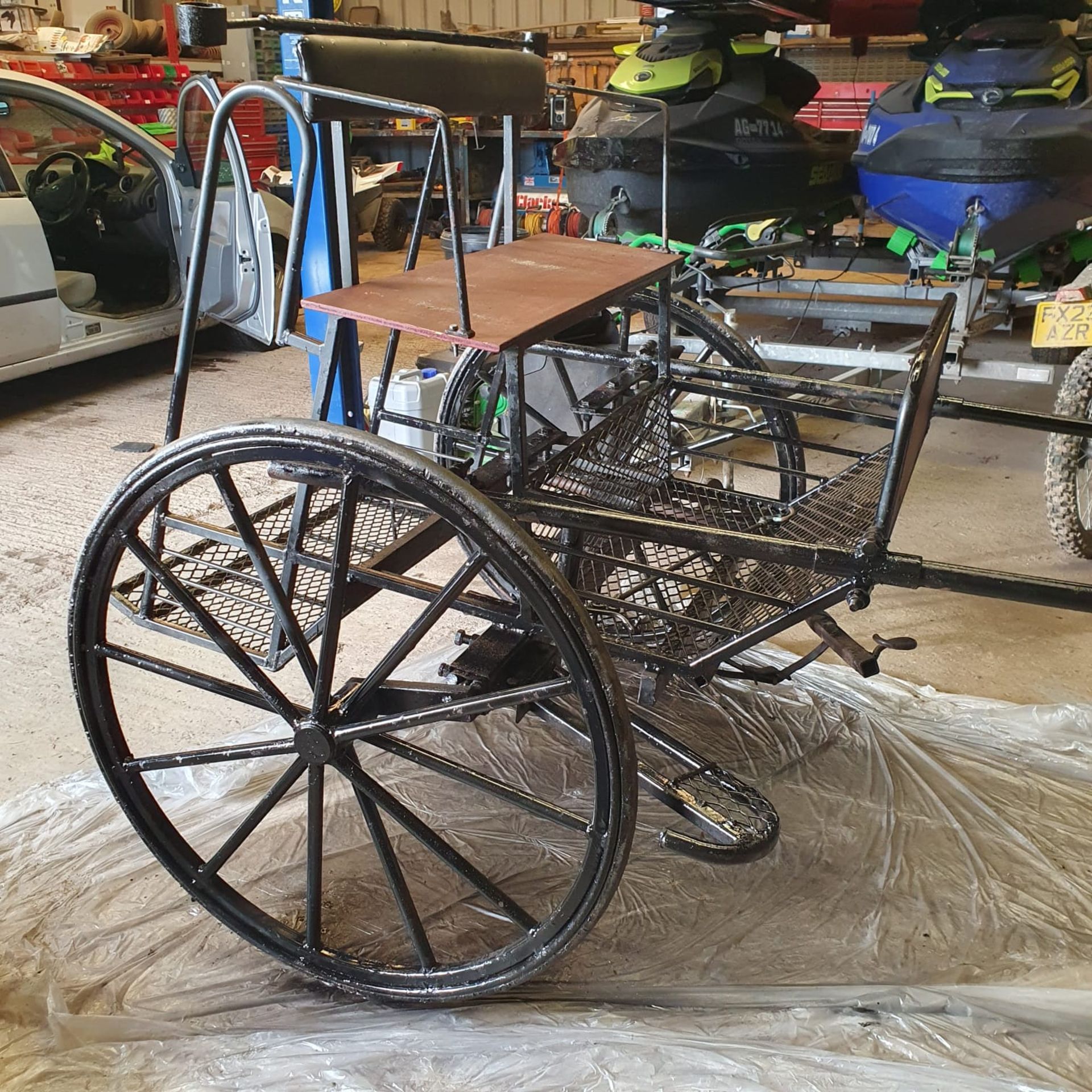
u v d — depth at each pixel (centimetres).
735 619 174
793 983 163
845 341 451
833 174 384
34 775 212
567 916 143
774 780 212
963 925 174
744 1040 150
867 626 272
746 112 351
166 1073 149
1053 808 203
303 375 491
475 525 126
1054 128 315
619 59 761
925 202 341
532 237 211
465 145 775
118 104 665
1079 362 277
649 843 196
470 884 167
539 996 163
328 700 148
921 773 213
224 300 458
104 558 146
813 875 187
